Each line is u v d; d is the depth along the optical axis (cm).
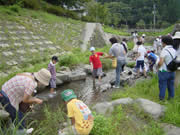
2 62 773
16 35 1080
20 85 296
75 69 867
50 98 551
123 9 6888
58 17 1873
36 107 486
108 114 389
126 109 402
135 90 539
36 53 998
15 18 1247
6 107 301
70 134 281
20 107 321
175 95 460
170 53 404
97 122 322
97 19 3170
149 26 4212
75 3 2753
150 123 344
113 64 603
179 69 488
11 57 850
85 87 662
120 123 351
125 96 494
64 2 2545
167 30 2667
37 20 1456
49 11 1955
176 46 475
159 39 1536
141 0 6931
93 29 1875
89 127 287
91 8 3200
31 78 308
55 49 1173
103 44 1844
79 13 2938
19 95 302
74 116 289
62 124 378
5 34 1024
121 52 604
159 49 1525
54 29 1504
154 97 474
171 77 425
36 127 375
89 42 1620
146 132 309
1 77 621
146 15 6531
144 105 405
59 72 763
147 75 773
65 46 1312
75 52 1270
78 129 283
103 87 634
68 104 296
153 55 760
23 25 1235
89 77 811
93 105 464
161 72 425
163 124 338
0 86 532
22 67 793
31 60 876
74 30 1733
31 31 1233
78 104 292
